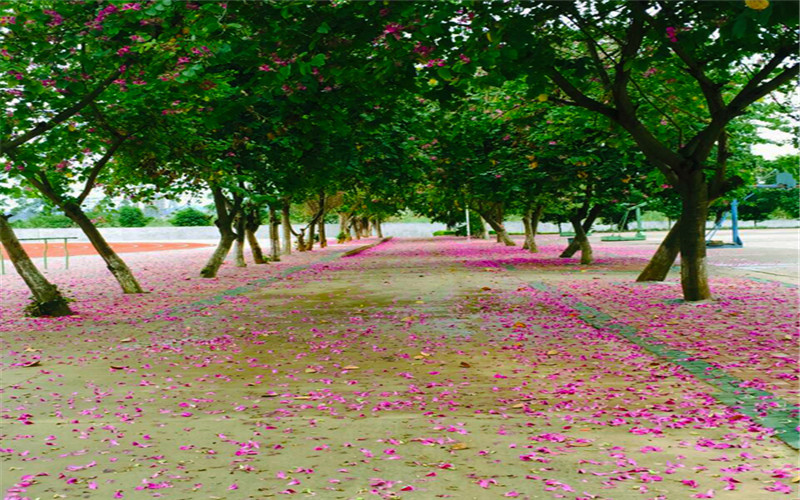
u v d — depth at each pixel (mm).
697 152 12102
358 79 9344
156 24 9250
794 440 4871
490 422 5504
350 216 53000
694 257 12500
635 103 14258
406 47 8641
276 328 10695
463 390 6578
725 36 8250
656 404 5930
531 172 19719
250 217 27703
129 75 10531
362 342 9305
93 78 11617
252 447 4980
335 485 4238
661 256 16375
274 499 4039
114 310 13422
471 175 21172
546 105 15000
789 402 5820
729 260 23531
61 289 17938
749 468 4398
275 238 29906
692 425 5316
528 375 7141
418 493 4090
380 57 8961
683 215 12547
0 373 7668
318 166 16578
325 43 8961
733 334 9117
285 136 15875
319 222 43812
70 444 5125
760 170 20359
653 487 4117
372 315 11969
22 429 5512
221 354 8648
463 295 14703
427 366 7699
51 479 4418
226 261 29859
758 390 6230
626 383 6703
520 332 9758
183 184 20172
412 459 4676
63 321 11945
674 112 14648
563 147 18734
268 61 9039
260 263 28016
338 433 5289
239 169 18031
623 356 7949
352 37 9094
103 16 8977
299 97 9656
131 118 14609
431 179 22188
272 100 10383
